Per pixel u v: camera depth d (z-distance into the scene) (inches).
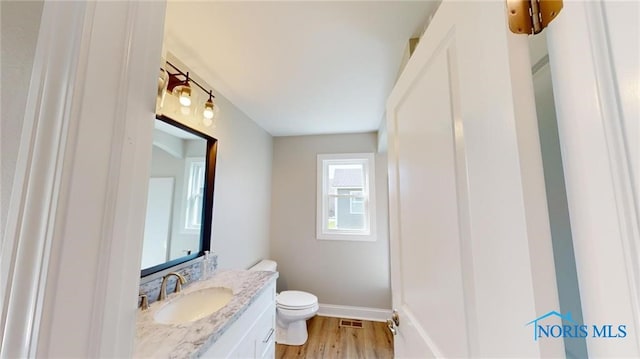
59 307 13.4
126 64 17.1
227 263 85.0
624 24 12.3
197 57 61.7
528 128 16.4
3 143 16.2
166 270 55.5
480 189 20.4
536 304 14.9
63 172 14.1
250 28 51.8
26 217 13.9
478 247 20.6
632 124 11.9
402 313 39.4
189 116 65.3
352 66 65.9
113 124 16.1
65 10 15.5
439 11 28.6
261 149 115.8
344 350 89.1
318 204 124.3
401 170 40.3
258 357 55.4
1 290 13.7
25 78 16.5
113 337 15.6
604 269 12.9
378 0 44.8
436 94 28.9
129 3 17.8
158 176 58.0
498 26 18.3
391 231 45.6
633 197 11.8
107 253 15.3
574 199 14.5
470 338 21.7
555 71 15.9
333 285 119.6
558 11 15.7
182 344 34.5
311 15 48.3
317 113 99.5
